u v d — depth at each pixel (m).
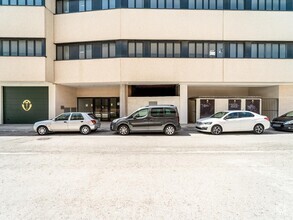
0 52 14.20
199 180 4.62
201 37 14.80
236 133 12.00
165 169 5.38
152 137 10.54
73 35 15.16
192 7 15.03
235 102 16.20
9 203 3.58
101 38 14.82
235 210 3.33
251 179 4.68
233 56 15.11
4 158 6.48
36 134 11.84
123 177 4.81
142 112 11.43
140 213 3.24
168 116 11.34
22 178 4.75
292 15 14.98
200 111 16.17
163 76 14.73
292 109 16.11
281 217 3.12
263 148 7.91
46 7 14.42
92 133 12.07
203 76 14.86
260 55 15.16
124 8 14.59
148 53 14.87
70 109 18.12
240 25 14.91
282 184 4.40
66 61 15.20
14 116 16.45
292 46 15.20
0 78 14.05
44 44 14.26
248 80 14.96
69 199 3.73
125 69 14.60
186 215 3.17
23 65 14.10
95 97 19.23
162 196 3.84
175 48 14.98
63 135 11.36
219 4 15.16
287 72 14.97
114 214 3.21
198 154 6.98
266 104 17.47
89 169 5.38
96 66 14.88
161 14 14.70
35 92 16.41
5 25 14.05
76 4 15.39
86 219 3.07
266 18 14.94
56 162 6.02
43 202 3.62
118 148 7.91
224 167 5.55
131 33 14.64
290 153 7.13
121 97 16.09
